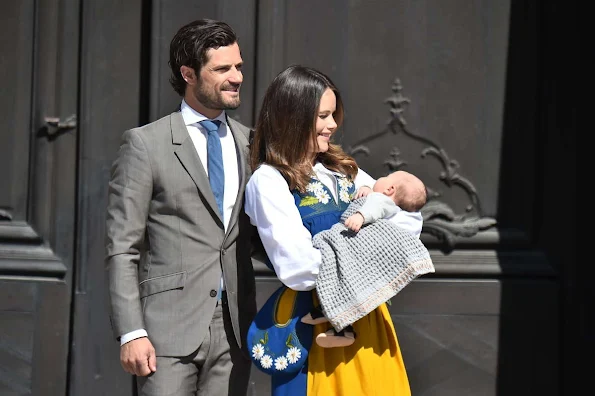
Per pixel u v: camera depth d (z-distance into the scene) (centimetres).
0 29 1697
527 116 1706
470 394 1684
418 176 1708
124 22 1705
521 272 1692
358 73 1705
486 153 1709
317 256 1043
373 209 1064
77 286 1681
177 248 1148
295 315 1072
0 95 1697
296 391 1070
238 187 1192
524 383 1688
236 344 1170
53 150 1695
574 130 1705
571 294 1697
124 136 1173
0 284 1675
